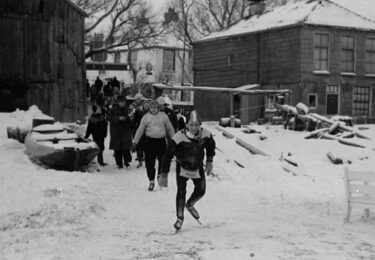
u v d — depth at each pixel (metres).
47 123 18.00
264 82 37.31
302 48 34.62
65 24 29.09
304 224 10.23
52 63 27.12
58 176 14.38
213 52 41.97
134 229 9.44
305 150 20.25
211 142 9.64
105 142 21.36
